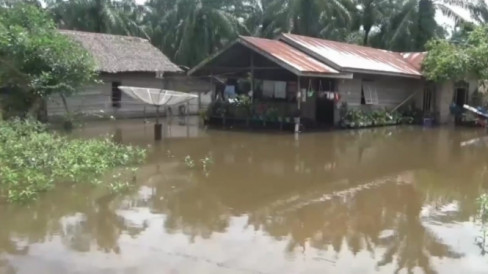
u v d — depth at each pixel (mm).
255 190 9305
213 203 8312
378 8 34188
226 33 32938
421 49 31328
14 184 8766
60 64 16391
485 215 7832
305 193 9164
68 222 7059
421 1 31172
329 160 12734
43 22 17359
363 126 20766
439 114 23688
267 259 5777
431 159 13195
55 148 10961
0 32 15203
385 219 7570
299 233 6797
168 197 8617
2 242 6188
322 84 20531
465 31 29844
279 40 20922
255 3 38250
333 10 31859
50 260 5625
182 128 19109
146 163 11648
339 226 7168
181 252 5953
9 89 16766
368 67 20016
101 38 24000
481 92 24938
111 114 22625
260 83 20906
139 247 6098
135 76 23797
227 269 5434
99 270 5359
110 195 8578
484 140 17266
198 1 32688
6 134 12125
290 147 14773
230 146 14680
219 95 22188
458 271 5559
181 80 26203
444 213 7965
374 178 10648
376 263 5742
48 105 19719
